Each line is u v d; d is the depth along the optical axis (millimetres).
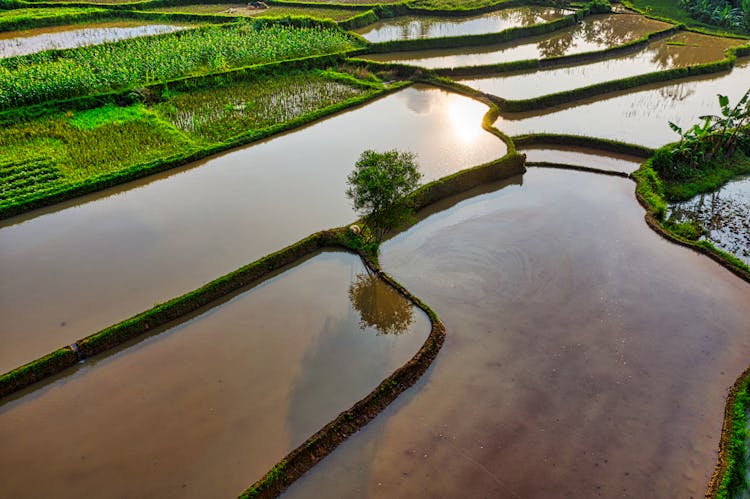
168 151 26531
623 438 14016
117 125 28891
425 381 15500
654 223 22219
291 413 14391
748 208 24219
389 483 12891
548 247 20781
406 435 14031
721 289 18938
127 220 21953
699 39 46594
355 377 15469
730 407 14656
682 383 15500
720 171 26703
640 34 46844
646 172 25578
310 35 41812
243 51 38188
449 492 12742
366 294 18375
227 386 15070
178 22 48531
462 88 34938
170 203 23094
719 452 13617
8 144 26812
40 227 21547
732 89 36031
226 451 13430
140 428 13898
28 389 14922
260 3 52750
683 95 35250
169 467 13039
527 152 28406
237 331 16891
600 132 30203
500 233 21562
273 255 19375
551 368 15914
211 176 25156
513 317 17625
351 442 13805
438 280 19141
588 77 37938
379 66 38281
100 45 38969
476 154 26969
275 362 15852
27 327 16766
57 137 27734
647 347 16625
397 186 19062
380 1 54844
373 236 20781
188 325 17078
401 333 16938
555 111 33188
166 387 15016
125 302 17766
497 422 14383
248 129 29359
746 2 47250
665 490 12859
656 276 19516
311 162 26266
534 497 12695
